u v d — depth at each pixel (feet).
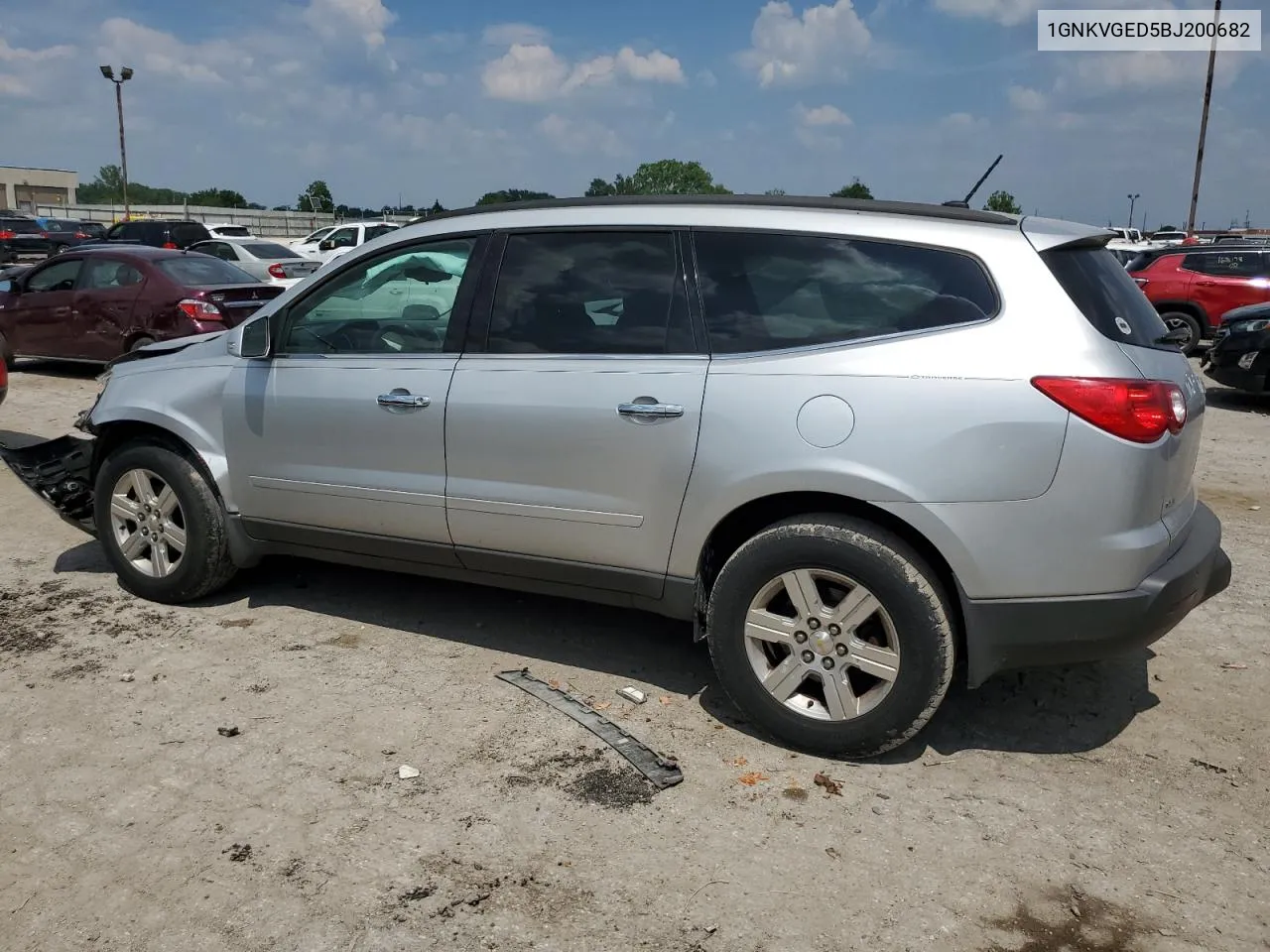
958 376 10.71
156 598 16.16
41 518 20.89
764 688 11.88
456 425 13.21
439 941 8.74
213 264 39.37
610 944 8.75
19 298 39.42
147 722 12.37
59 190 305.53
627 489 12.29
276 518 15.08
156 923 8.89
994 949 8.76
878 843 10.21
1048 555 10.59
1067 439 10.41
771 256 11.96
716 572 12.65
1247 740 12.40
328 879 9.52
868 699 11.40
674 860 9.89
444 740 12.08
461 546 13.64
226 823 10.34
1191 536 11.88
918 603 10.89
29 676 13.56
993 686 13.76
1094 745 12.24
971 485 10.62
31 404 34.35
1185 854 10.11
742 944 8.77
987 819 10.65
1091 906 9.31
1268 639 15.40
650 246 12.57
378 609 16.19
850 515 11.43
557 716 12.73
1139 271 52.11
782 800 10.94
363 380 13.98
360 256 14.40
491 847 10.05
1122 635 10.74
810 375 11.30
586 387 12.42
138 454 15.74
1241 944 8.84
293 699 13.04
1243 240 58.80
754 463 11.45
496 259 13.43
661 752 11.91
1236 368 35.81
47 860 9.73
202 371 15.49
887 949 8.74
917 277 11.30
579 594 13.28
